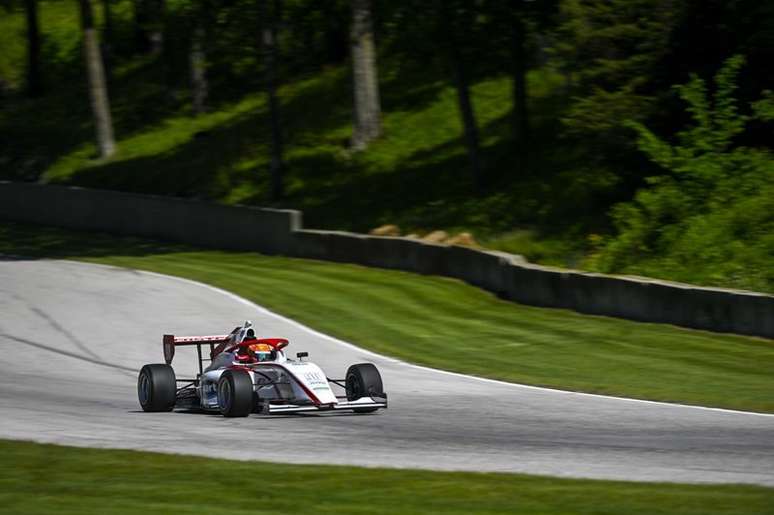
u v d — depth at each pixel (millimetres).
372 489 32250
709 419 50469
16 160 197500
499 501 30703
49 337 82312
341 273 110812
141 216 150125
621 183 120000
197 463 36250
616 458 38688
